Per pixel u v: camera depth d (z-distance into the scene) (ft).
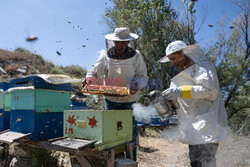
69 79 9.62
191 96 6.39
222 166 10.30
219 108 6.59
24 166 9.35
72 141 6.70
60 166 9.98
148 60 30.17
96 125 6.39
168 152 15.66
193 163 6.59
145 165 12.02
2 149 10.75
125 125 7.38
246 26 26.09
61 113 9.55
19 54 58.95
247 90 26.91
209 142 6.08
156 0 26.94
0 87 11.37
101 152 6.40
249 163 10.27
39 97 8.50
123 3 30.45
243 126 16.19
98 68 9.46
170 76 28.14
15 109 9.27
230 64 26.32
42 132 8.51
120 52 8.64
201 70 6.51
